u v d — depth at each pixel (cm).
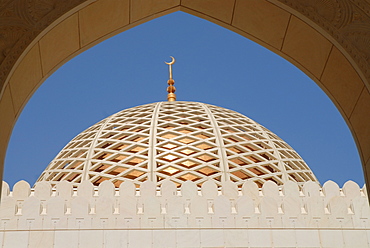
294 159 2944
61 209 1995
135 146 2791
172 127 2944
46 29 680
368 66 679
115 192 2252
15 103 693
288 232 2019
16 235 1939
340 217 2053
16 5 679
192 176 2639
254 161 2811
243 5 780
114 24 789
